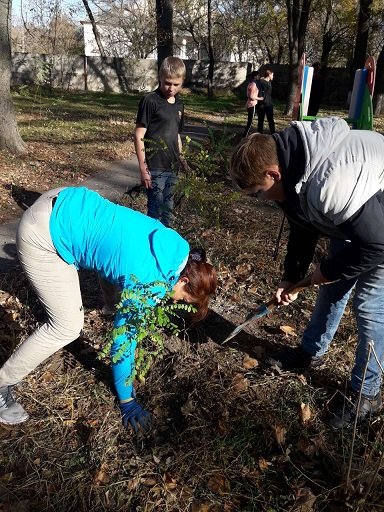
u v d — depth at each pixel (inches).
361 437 90.4
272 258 164.2
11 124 282.5
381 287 84.7
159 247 81.1
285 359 111.8
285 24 990.4
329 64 1075.9
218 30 1129.4
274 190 77.4
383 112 693.3
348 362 115.5
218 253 162.6
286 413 98.7
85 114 497.7
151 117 147.0
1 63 268.8
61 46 911.7
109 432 93.7
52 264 83.6
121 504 81.5
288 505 81.8
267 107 435.2
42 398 101.4
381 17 764.6
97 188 241.0
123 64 903.1
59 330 87.8
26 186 232.7
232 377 107.8
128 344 84.2
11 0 265.0
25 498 81.8
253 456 90.7
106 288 118.7
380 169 70.5
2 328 122.3
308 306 137.5
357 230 70.3
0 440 91.4
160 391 104.5
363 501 78.2
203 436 93.1
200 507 81.0
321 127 73.1
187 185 137.4
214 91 946.1
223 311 133.5
